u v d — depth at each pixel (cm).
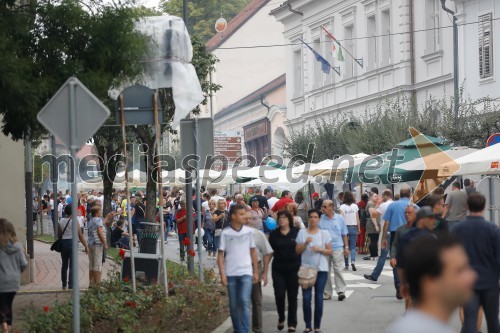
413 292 698
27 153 3753
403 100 6394
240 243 2083
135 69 2531
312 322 2497
